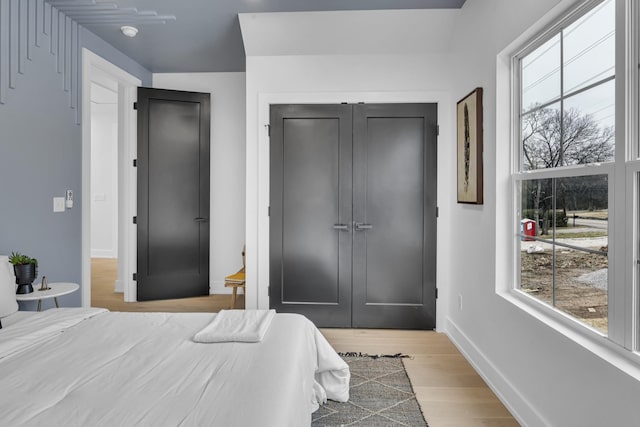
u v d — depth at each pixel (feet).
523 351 6.89
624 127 4.83
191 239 15.34
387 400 7.69
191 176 15.30
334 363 7.20
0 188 8.61
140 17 10.99
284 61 11.93
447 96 11.66
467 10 9.98
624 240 4.84
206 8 10.65
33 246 9.56
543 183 6.89
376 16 10.93
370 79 11.85
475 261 9.37
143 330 6.20
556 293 6.47
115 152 24.80
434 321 11.94
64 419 3.63
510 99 7.98
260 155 12.07
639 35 4.69
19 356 5.14
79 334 6.00
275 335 6.05
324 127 12.02
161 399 4.02
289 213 12.14
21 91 9.14
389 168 11.95
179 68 15.40
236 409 3.84
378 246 12.02
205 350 5.41
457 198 10.74
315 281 12.15
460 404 7.61
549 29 6.57
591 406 5.03
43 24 9.84
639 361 4.58
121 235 16.05
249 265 12.23
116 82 15.19
